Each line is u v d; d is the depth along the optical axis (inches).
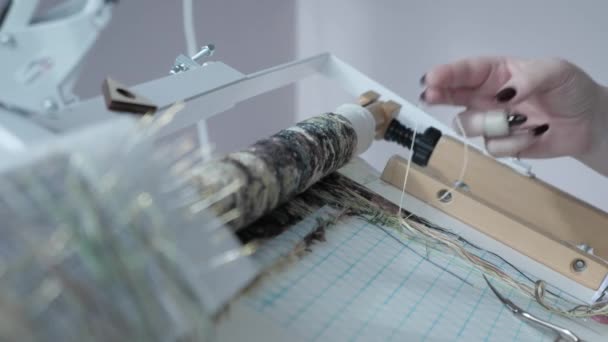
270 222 18.3
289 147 17.9
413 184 22.8
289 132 18.9
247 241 17.2
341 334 14.4
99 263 8.6
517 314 17.3
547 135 24.8
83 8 14.0
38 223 8.8
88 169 9.6
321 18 45.5
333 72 27.2
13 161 9.7
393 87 44.9
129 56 40.2
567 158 40.4
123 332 8.5
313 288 15.8
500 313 17.3
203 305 9.6
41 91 14.6
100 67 38.6
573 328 17.6
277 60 49.5
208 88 20.4
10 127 13.8
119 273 8.7
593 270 20.3
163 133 19.0
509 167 22.5
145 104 16.5
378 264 17.9
